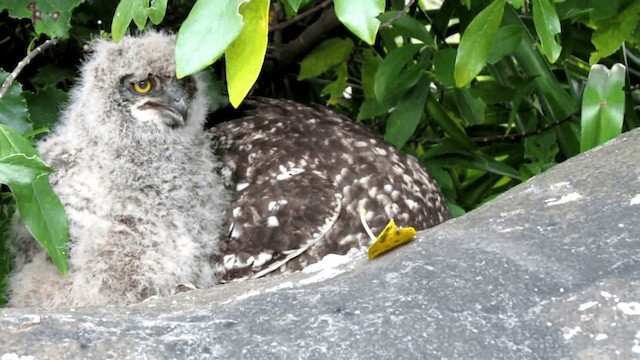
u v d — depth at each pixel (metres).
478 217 4.13
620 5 6.11
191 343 3.34
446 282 3.60
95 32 6.67
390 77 6.38
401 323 3.42
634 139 4.48
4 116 5.68
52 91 6.31
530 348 3.37
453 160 6.90
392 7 6.88
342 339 3.37
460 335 3.39
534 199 4.17
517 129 7.31
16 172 4.59
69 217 5.36
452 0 6.95
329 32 7.02
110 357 3.27
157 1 4.30
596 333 3.40
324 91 7.09
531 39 6.76
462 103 6.76
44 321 3.37
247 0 3.76
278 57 7.14
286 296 3.58
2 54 6.85
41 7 5.85
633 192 4.05
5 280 5.54
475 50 5.12
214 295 3.86
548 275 3.62
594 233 3.84
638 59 7.27
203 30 3.78
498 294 3.54
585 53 7.12
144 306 3.74
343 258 4.16
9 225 5.66
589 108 5.70
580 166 4.35
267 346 3.35
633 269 3.62
